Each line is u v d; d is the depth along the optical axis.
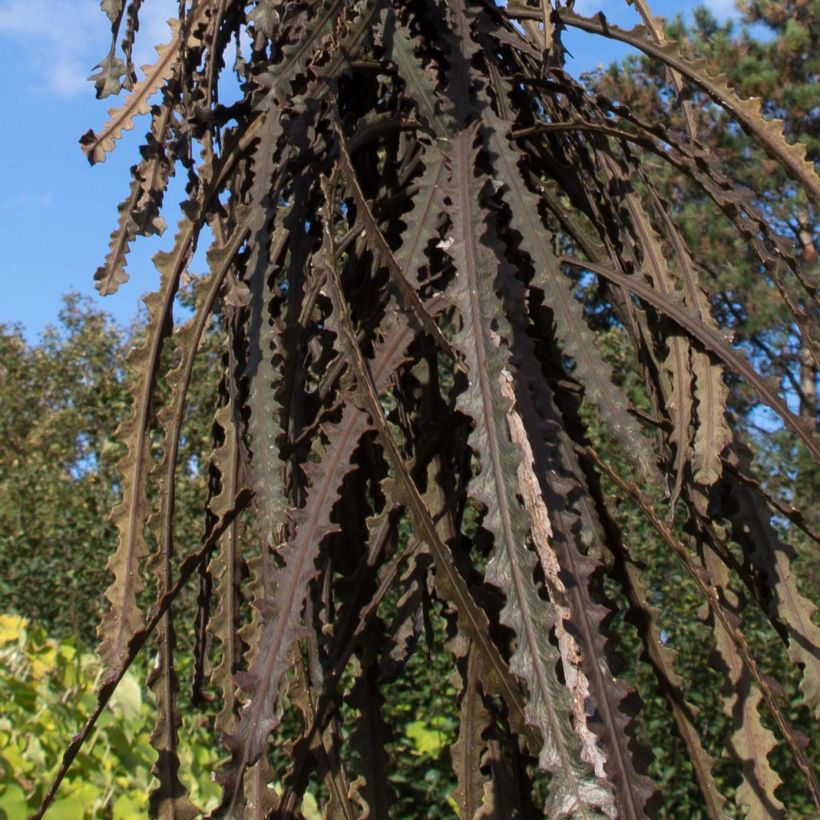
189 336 0.82
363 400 0.71
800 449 4.99
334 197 0.86
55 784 0.69
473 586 0.87
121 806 1.71
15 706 1.78
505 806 0.85
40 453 7.66
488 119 0.87
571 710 0.61
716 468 0.84
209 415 5.39
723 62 6.49
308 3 0.94
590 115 0.97
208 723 2.86
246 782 0.73
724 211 0.89
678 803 3.50
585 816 0.59
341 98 1.02
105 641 0.78
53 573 5.79
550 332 0.91
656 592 3.80
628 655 3.43
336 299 0.74
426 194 0.83
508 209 0.90
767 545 0.87
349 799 0.82
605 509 0.87
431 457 0.88
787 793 3.50
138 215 0.99
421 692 3.65
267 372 0.79
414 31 0.97
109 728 1.91
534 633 0.63
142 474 0.81
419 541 0.88
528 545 0.74
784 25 7.11
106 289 0.98
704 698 3.53
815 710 0.83
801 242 5.77
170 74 1.02
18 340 10.29
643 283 0.87
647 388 0.97
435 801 3.44
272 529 0.75
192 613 4.43
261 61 1.00
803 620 0.85
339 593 0.85
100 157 1.00
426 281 0.87
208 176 0.87
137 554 0.80
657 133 0.89
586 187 1.00
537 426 0.74
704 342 0.84
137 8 1.01
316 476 0.73
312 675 0.80
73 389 8.17
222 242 0.98
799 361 6.11
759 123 0.88
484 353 0.70
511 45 0.95
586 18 0.95
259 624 0.77
